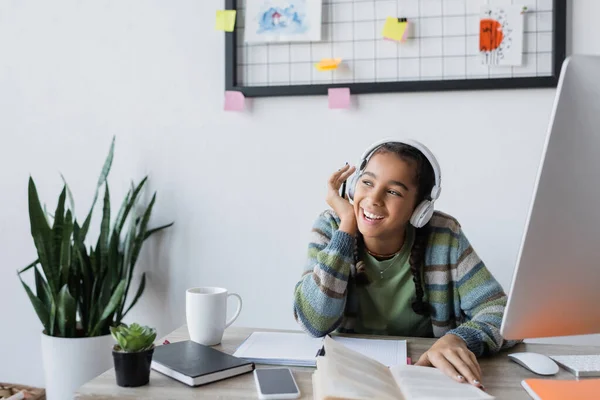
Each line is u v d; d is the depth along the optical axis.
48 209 2.28
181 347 1.11
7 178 2.30
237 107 2.06
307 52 2.03
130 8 2.17
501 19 1.88
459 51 1.91
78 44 2.22
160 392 0.91
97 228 2.23
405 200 1.26
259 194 2.09
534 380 0.94
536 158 1.88
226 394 0.91
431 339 1.25
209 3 2.10
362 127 1.99
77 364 1.90
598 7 1.82
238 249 2.12
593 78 0.70
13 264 2.31
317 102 2.02
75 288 2.00
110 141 2.21
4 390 2.21
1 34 2.29
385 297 1.40
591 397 0.85
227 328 1.35
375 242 1.36
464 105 1.92
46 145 2.27
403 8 1.95
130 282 2.14
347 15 1.99
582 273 0.78
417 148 1.28
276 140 2.07
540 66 1.86
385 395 0.83
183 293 2.17
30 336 2.32
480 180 1.92
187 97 2.14
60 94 2.25
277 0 2.04
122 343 0.94
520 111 1.88
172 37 2.14
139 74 2.17
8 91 2.29
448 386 0.90
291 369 1.04
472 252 1.40
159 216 2.18
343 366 0.90
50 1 2.24
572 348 1.20
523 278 0.79
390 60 1.96
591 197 0.74
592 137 0.71
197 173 2.14
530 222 0.75
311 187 2.04
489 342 1.11
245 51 2.08
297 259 2.07
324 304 1.24
